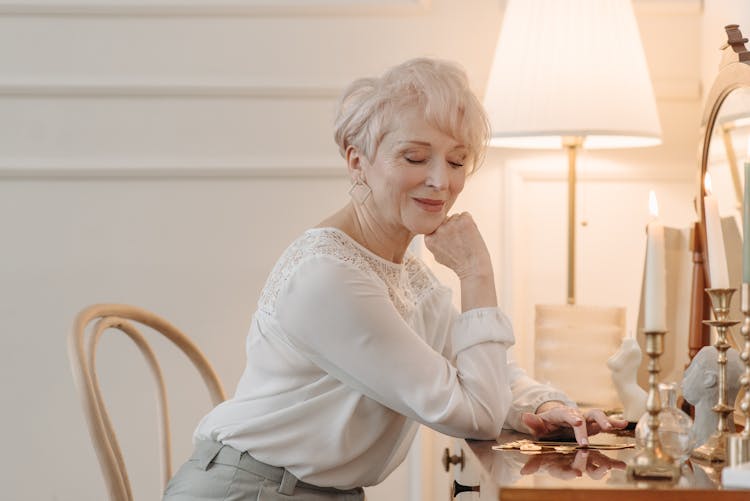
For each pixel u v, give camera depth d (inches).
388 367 62.8
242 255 102.4
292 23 102.4
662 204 102.8
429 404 62.5
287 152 102.4
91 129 102.0
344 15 102.5
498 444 63.0
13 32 101.7
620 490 44.8
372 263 66.9
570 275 94.0
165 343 102.2
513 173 102.4
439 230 68.3
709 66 99.2
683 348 85.8
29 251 101.7
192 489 67.3
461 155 66.2
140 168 101.4
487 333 65.6
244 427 66.3
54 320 101.7
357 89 67.5
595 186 103.1
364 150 66.2
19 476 101.2
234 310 102.3
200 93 102.0
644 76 89.8
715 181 80.7
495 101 90.2
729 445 48.8
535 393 71.8
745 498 44.1
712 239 56.0
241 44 102.4
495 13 102.3
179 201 102.3
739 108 75.7
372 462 68.3
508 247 102.2
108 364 101.7
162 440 80.4
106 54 102.1
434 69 65.4
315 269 63.9
